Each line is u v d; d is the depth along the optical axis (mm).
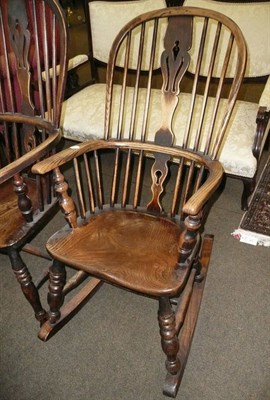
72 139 1975
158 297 888
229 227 1743
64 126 1925
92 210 1181
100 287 1447
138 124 1773
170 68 1069
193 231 878
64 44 1111
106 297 1415
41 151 1066
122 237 1062
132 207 1220
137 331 1284
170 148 1135
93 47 2215
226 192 1999
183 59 1048
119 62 2139
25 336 1271
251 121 1770
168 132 1130
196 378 1133
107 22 2043
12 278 1495
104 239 1049
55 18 1114
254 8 1740
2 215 1185
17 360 1197
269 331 1267
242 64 979
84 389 1113
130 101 1955
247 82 1988
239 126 1720
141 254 990
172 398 1080
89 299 1387
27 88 1255
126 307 1374
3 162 1535
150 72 1114
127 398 1090
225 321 1304
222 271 1506
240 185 2055
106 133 1188
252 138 1656
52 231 1744
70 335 1271
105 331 1285
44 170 938
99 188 1196
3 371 1168
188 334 1193
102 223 1125
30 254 1591
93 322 1317
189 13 1007
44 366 1179
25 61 1213
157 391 1104
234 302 1373
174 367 1036
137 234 1077
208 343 1232
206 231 1721
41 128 1261
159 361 1187
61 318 1249
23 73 1236
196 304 1302
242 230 1718
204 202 843
